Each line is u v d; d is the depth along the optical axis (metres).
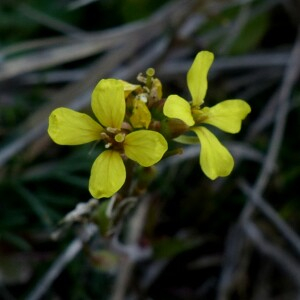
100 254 0.15
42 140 0.19
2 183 0.18
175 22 0.20
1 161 0.18
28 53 0.21
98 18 0.22
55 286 0.18
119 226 0.14
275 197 0.20
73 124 0.11
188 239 0.18
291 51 0.21
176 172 0.19
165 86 0.21
